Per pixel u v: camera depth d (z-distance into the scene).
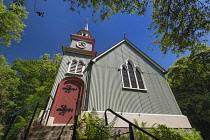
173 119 7.53
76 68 9.55
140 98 8.20
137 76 9.94
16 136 4.14
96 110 6.80
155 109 7.91
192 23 5.49
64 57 9.98
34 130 4.62
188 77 14.98
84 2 5.27
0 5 10.35
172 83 17.84
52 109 6.89
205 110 12.16
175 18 5.65
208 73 13.76
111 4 5.46
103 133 4.72
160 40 7.52
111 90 8.00
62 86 8.06
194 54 12.84
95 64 9.22
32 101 13.69
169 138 4.91
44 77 24.12
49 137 4.50
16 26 12.10
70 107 7.29
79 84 8.50
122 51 11.41
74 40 12.48
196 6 5.08
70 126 5.13
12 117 2.61
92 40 13.27
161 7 5.84
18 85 19.75
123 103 7.55
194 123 13.45
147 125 6.43
